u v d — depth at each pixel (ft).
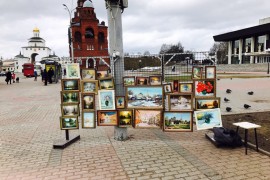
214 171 14.15
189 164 15.21
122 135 20.20
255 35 198.39
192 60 31.55
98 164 15.78
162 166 15.11
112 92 19.33
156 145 18.79
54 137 21.84
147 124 19.04
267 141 18.34
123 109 19.29
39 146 19.60
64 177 14.16
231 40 224.94
